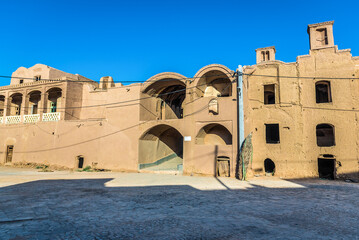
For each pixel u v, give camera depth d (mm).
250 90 20672
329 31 19656
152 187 14609
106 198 11367
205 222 7742
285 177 18703
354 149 17594
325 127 20766
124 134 23547
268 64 20656
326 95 21484
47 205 9820
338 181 17219
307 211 9211
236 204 10305
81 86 28812
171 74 22344
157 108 26609
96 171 23516
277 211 9180
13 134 29047
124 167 22984
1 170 23859
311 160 18516
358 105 17953
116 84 27828
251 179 17875
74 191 13055
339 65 18844
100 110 27422
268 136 22125
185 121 21109
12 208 9211
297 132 19031
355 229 7172
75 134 25594
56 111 28516
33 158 27266
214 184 15766
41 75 30812
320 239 6336
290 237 6457
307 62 19672
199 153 20219
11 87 30344
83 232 6766
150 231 6879
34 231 6797
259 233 6746
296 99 19438
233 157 18984
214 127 21281
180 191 13305
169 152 27969
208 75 21688
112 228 7125
